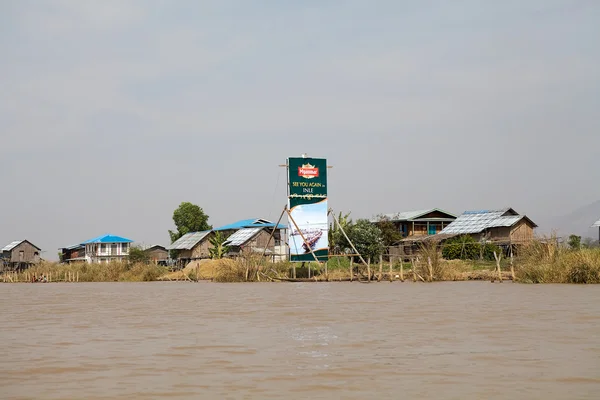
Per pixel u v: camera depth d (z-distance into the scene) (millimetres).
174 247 89812
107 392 7082
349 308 17562
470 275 38312
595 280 28625
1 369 8477
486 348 9648
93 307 20062
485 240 57906
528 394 6711
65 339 11570
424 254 39250
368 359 8953
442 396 6703
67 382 7629
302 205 46875
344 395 6820
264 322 14086
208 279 57281
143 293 30219
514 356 8914
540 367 8117
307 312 16594
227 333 12109
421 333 11539
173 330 12781
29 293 32594
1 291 36250
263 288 33594
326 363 8703
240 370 8297
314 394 6887
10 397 6859
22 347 10539
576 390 6859
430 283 35219
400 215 76562
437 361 8688
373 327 12664
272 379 7695
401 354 9297
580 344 9859
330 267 52531
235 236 81250
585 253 30047
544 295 20969
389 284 35344
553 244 33438
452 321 13406
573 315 14078
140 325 13898
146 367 8570
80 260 103875
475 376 7668
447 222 75062
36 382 7641
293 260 46344
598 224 59594
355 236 59312
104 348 10328
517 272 33531
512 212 65688
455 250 54062
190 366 8609
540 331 11445
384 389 7074
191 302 21859
